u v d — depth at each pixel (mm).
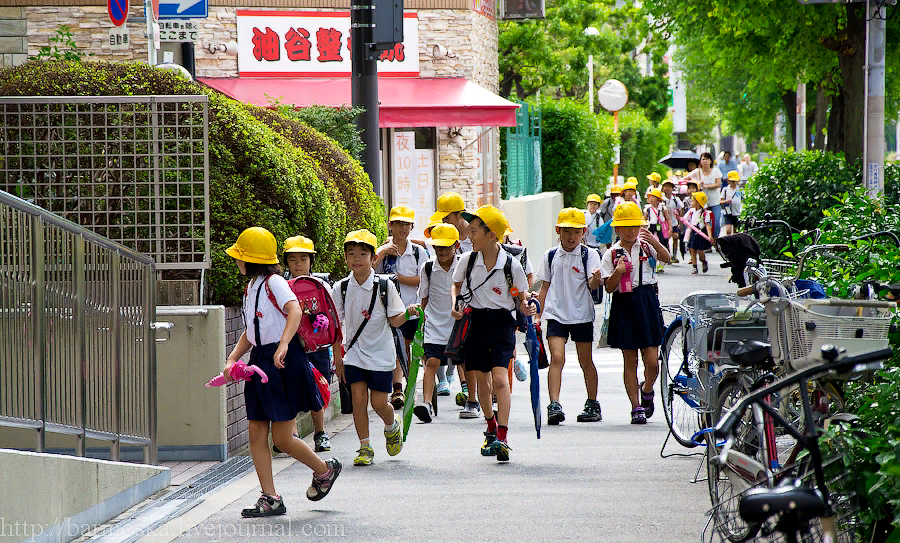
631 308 21609
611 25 85062
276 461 18906
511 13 54219
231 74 44094
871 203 22703
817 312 12516
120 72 20391
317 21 44531
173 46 33656
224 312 18812
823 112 60406
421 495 15672
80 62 21250
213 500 15719
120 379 16859
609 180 81562
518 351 33062
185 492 16312
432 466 17906
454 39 46625
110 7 25000
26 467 12914
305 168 22484
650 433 20734
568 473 16984
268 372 14664
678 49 78938
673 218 60156
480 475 17031
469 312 18422
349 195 27516
